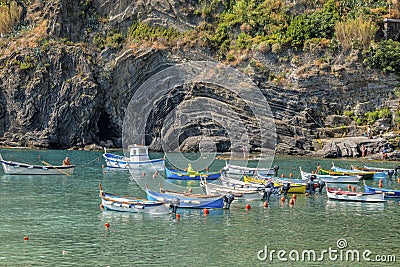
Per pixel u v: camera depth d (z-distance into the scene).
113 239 40.50
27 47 105.81
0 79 104.00
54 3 110.88
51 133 101.50
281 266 35.88
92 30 111.31
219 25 110.06
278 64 102.12
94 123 104.19
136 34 110.50
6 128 103.69
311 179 62.16
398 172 76.88
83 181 65.19
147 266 35.38
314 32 102.75
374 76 98.62
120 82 105.81
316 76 99.06
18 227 43.12
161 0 112.12
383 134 94.31
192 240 40.56
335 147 92.06
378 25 102.94
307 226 44.94
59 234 41.44
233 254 37.75
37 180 65.19
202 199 50.12
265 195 54.78
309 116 98.06
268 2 110.00
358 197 55.09
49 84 103.31
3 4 115.38
